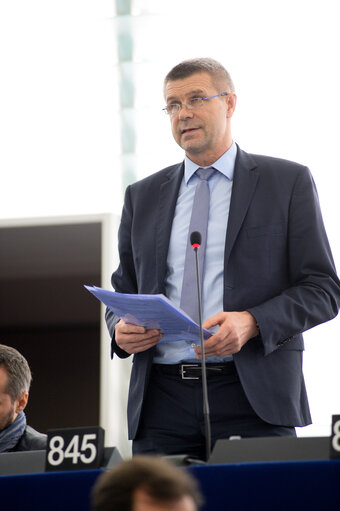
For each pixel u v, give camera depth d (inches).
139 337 166.2
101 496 79.4
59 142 337.1
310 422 175.3
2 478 128.8
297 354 176.4
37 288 342.0
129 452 307.0
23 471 139.3
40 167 336.8
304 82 319.6
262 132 316.2
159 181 196.4
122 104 334.6
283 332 168.1
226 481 120.4
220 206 185.8
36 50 338.0
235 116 319.6
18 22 338.6
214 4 329.7
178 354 173.5
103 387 314.2
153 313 157.1
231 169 190.2
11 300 343.3
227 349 162.4
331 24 322.0
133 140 332.5
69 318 338.3
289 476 119.0
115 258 320.5
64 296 339.9
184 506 77.9
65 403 326.3
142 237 189.3
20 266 339.6
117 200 329.4
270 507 118.6
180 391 171.9
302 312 170.4
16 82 339.3
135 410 174.9
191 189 190.5
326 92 317.7
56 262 337.4
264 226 179.8
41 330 340.5
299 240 179.6
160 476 79.1
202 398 170.1
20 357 197.0
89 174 334.0
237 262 176.9
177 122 190.4
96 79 335.9
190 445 170.1
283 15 324.8
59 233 332.8
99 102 335.6
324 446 126.6
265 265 177.2
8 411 192.2
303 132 314.2
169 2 332.2
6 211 335.3
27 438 193.3
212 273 179.0
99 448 133.1
